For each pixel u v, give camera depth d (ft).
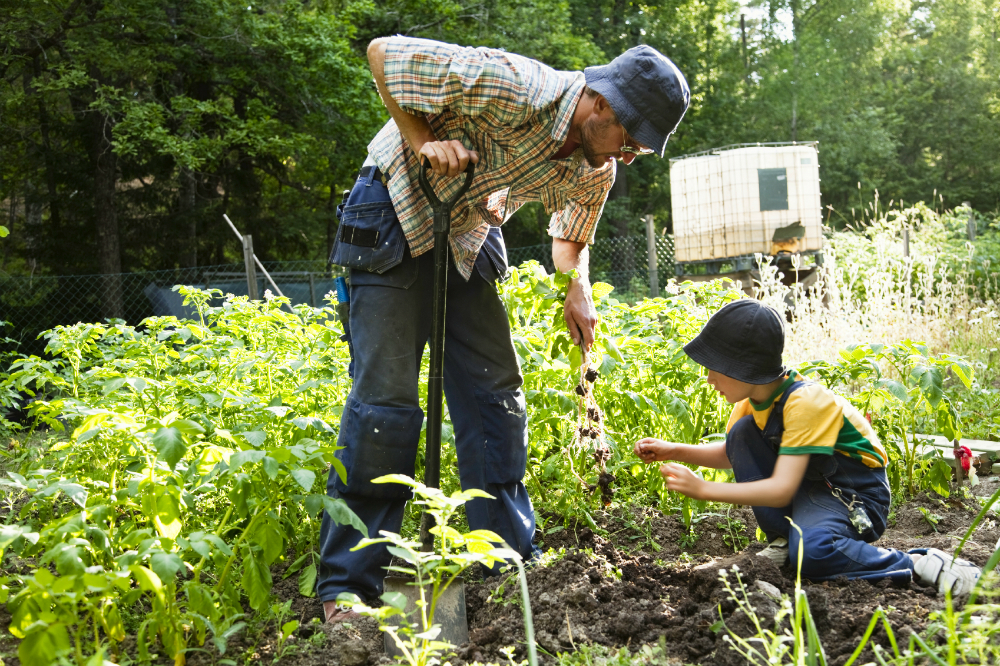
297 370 11.67
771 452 8.62
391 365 8.23
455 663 6.86
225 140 48.57
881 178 99.81
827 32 99.35
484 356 9.11
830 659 6.53
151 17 48.11
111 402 10.68
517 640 7.09
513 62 7.72
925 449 11.69
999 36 113.70
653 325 12.99
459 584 7.56
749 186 36.50
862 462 8.43
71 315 51.57
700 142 88.58
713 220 37.47
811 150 37.22
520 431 9.25
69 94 49.93
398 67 7.70
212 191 61.31
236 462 6.42
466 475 9.14
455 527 10.43
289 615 8.07
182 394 10.44
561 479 11.06
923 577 7.74
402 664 6.73
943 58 111.34
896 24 111.55
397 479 6.07
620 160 8.66
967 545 9.31
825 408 8.21
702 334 8.63
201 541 6.20
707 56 90.99
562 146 8.11
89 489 8.92
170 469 6.70
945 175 108.06
